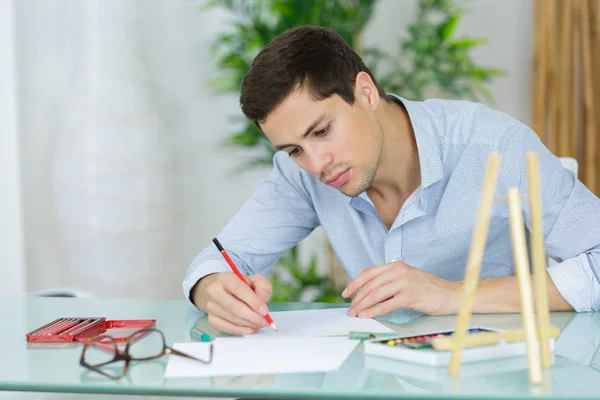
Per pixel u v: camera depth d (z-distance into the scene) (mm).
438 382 1092
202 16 4211
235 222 2023
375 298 1557
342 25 3723
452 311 1562
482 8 3984
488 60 4004
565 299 1589
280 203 2041
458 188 1857
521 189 1779
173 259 4223
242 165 4258
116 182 3834
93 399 1935
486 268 1942
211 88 4238
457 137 1867
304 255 4270
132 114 3867
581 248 1674
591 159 3652
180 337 1459
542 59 3699
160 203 3982
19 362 1275
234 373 1163
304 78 1554
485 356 1213
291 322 1555
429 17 4031
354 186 1661
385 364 1199
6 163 3654
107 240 3836
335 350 1285
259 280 1543
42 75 4059
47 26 4043
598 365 1182
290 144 1606
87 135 3809
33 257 4090
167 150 4031
